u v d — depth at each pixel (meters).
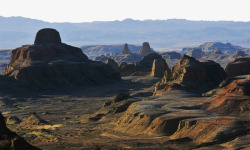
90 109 130.12
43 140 58.47
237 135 54.19
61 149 49.25
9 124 98.94
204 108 74.94
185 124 61.34
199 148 50.44
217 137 54.03
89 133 70.12
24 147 35.22
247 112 66.81
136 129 69.38
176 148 50.75
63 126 84.62
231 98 71.69
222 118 60.78
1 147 34.84
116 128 75.44
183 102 82.69
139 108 77.88
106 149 49.25
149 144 53.50
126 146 51.88
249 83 78.06
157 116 69.88
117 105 99.50
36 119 95.50
